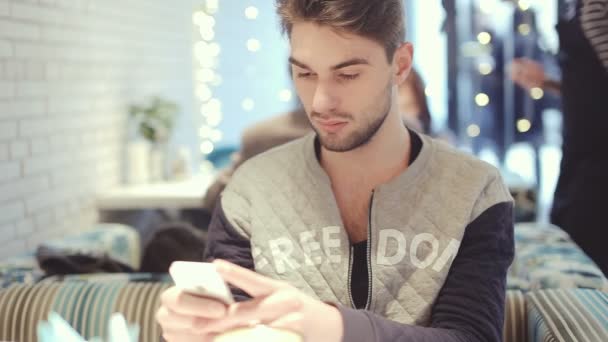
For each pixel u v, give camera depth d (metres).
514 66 2.70
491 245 1.05
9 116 2.34
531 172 5.40
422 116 2.70
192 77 4.24
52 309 1.56
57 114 2.70
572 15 2.13
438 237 1.07
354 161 1.10
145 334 1.52
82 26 2.92
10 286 1.66
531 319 1.42
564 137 2.23
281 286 0.80
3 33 2.30
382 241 1.08
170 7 3.97
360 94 0.97
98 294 1.58
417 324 1.05
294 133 2.14
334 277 1.09
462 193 1.08
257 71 4.82
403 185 1.09
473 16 5.36
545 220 4.59
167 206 3.11
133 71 3.49
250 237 1.16
